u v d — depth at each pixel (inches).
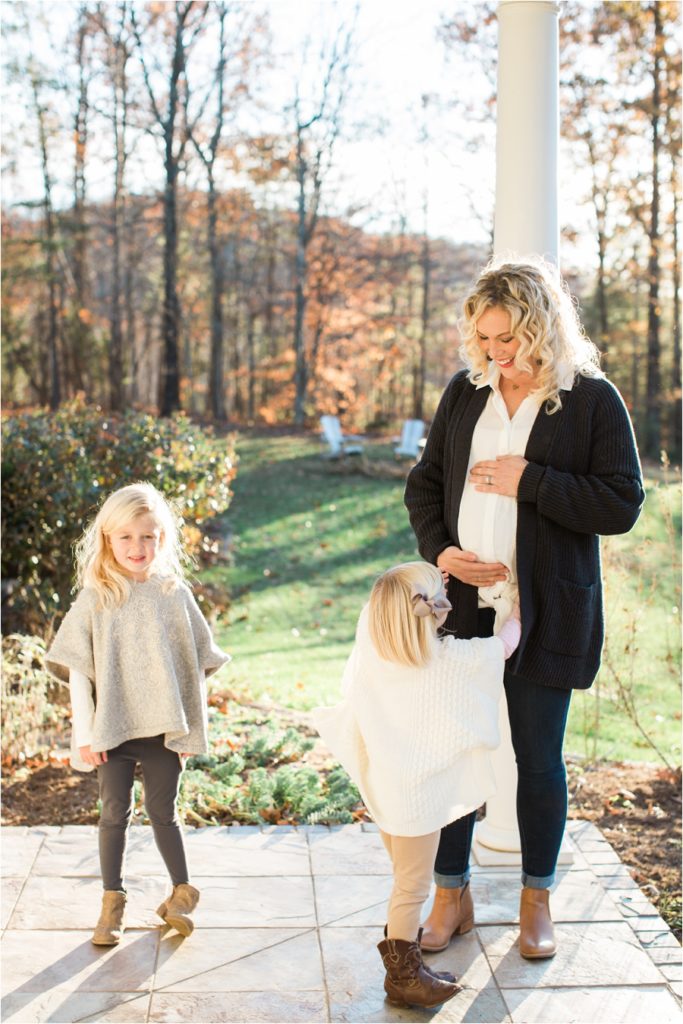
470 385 111.1
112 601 116.3
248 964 108.9
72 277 1153.4
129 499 115.6
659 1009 101.3
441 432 114.5
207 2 876.0
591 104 724.7
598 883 127.9
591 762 188.4
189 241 1261.1
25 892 124.2
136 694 115.6
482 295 101.2
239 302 1321.4
